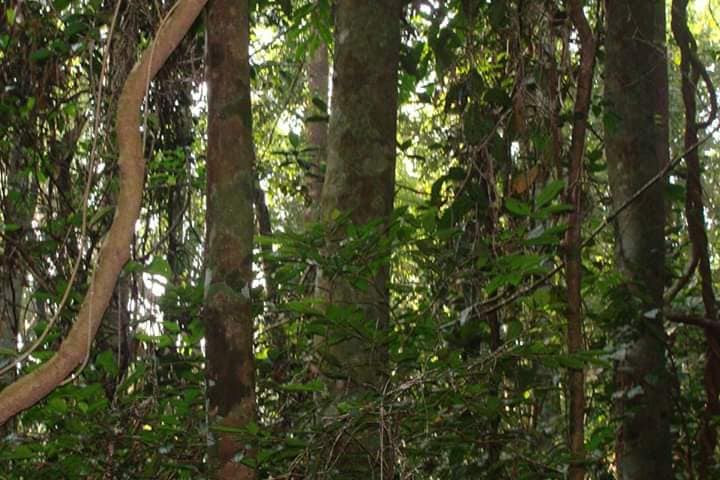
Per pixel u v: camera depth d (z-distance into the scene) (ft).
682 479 17.02
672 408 16.08
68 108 14.75
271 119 25.07
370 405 10.03
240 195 10.17
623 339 14.94
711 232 28.89
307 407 11.81
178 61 15.07
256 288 12.04
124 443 10.67
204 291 10.26
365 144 12.56
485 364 11.14
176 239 15.93
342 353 11.75
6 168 14.42
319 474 9.90
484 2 16.16
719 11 27.91
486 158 14.49
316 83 28.30
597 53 16.55
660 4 16.84
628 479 15.30
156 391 11.10
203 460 10.66
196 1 7.83
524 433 11.92
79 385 10.75
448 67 15.92
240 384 9.88
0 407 6.87
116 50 13.11
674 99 28.58
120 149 7.50
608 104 15.25
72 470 10.43
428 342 12.46
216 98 10.32
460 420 11.46
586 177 16.05
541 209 11.52
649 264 15.70
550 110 14.05
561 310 13.39
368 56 12.78
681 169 17.35
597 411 16.93
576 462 11.94
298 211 28.35
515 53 14.74
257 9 19.53
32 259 13.85
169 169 15.56
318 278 12.26
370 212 12.40
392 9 13.06
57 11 14.44
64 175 14.99
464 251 13.32
